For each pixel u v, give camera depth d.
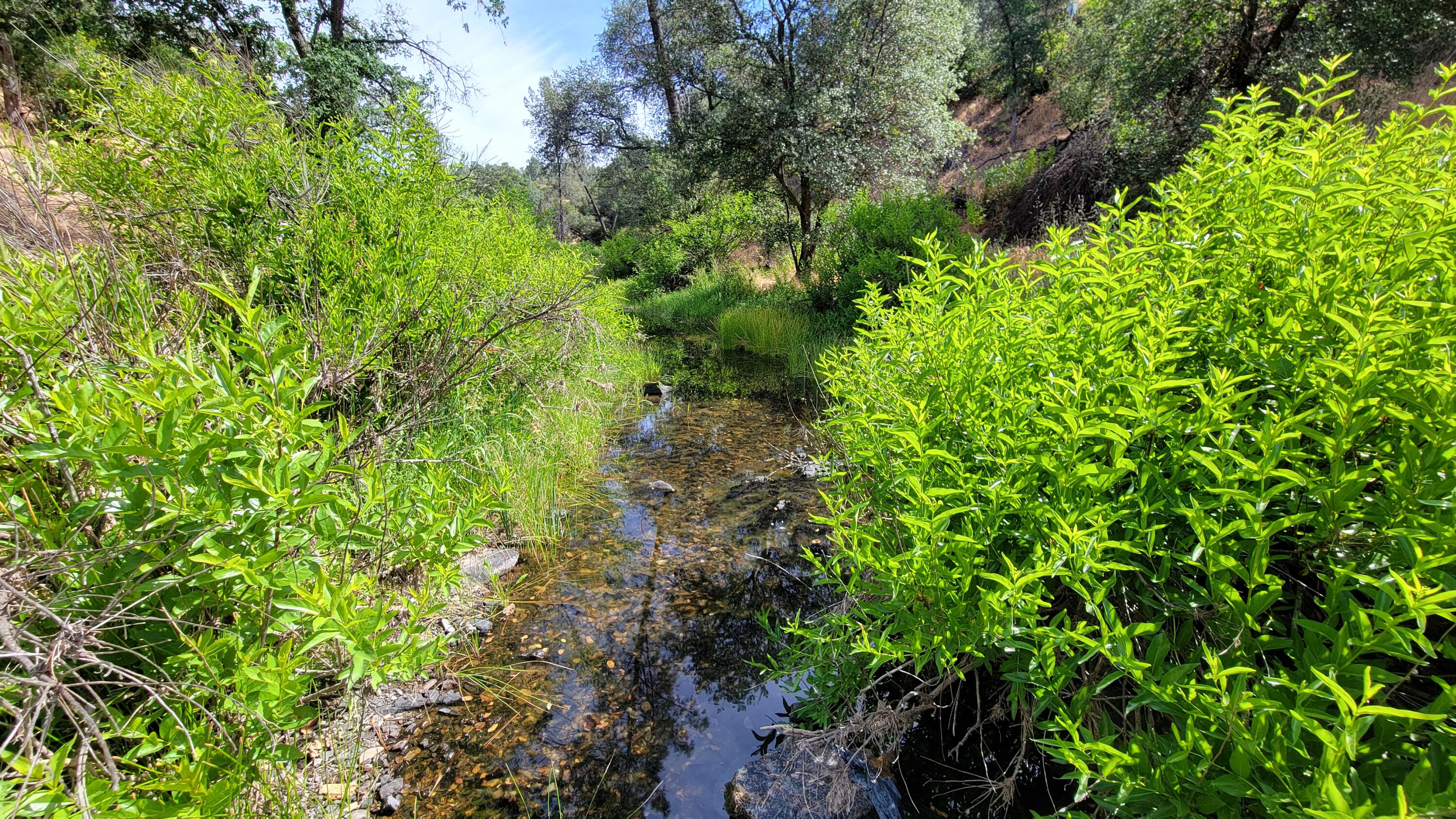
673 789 2.41
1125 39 12.41
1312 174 1.74
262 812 1.91
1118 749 1.83
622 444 6.31
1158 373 1.77
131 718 1.53
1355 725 1.10
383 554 2.34
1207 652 1.38
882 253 9.73
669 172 20.45
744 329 11.42
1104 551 1.81
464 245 4.79
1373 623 1.46
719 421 7.04
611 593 3.66
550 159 31.72
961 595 1.84
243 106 4.14
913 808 2.25
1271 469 1.39
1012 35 25.06
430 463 2.60
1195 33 11.08
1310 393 1.50
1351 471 1.47
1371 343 1.34
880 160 13.84
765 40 13.41
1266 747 1.29
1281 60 10.18
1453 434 1.21
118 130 3.67
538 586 3.71
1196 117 10.62
